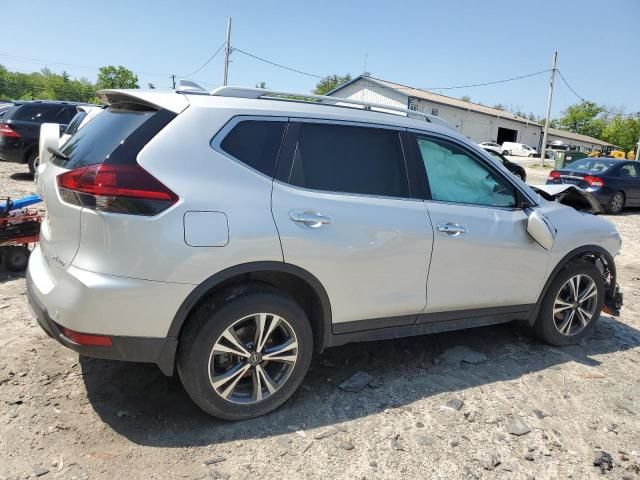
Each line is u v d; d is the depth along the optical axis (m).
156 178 2.58
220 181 2.75
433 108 47.00
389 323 3.42
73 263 2.60
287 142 3.03
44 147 3.69
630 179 13.55
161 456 2.67
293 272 2.93
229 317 2.79
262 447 2.79
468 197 3.72
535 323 4.26
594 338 4.66
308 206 2.97
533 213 3.85
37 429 2.81
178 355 2.80
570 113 87.62
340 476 2.62
